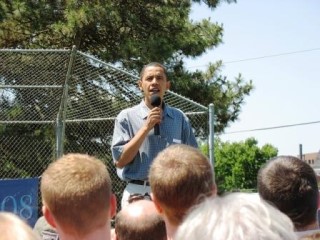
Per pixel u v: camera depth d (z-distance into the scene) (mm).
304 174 2865
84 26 16031
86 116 10945
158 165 2836
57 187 2582
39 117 10633
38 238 1539
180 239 1577
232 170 52219
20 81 10234
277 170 2879
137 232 3090
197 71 17469
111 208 2854
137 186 5562
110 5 16094
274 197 2836
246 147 52156
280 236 1500
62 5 16625
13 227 1509
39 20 16219
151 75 5648
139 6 17188
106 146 12555
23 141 12562
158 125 5625
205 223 1529
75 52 9211
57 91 10195
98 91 10609
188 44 16984
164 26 17219
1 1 16047
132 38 16875
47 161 12539
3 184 8656
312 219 2867
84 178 2619
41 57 9641
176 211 2795
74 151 12586
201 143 10297
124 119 5703
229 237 1471
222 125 17125
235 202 1595
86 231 2617
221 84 17531
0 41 16672
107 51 16344
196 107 9195
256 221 1502
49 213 2689
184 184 2746
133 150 5352
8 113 10672
